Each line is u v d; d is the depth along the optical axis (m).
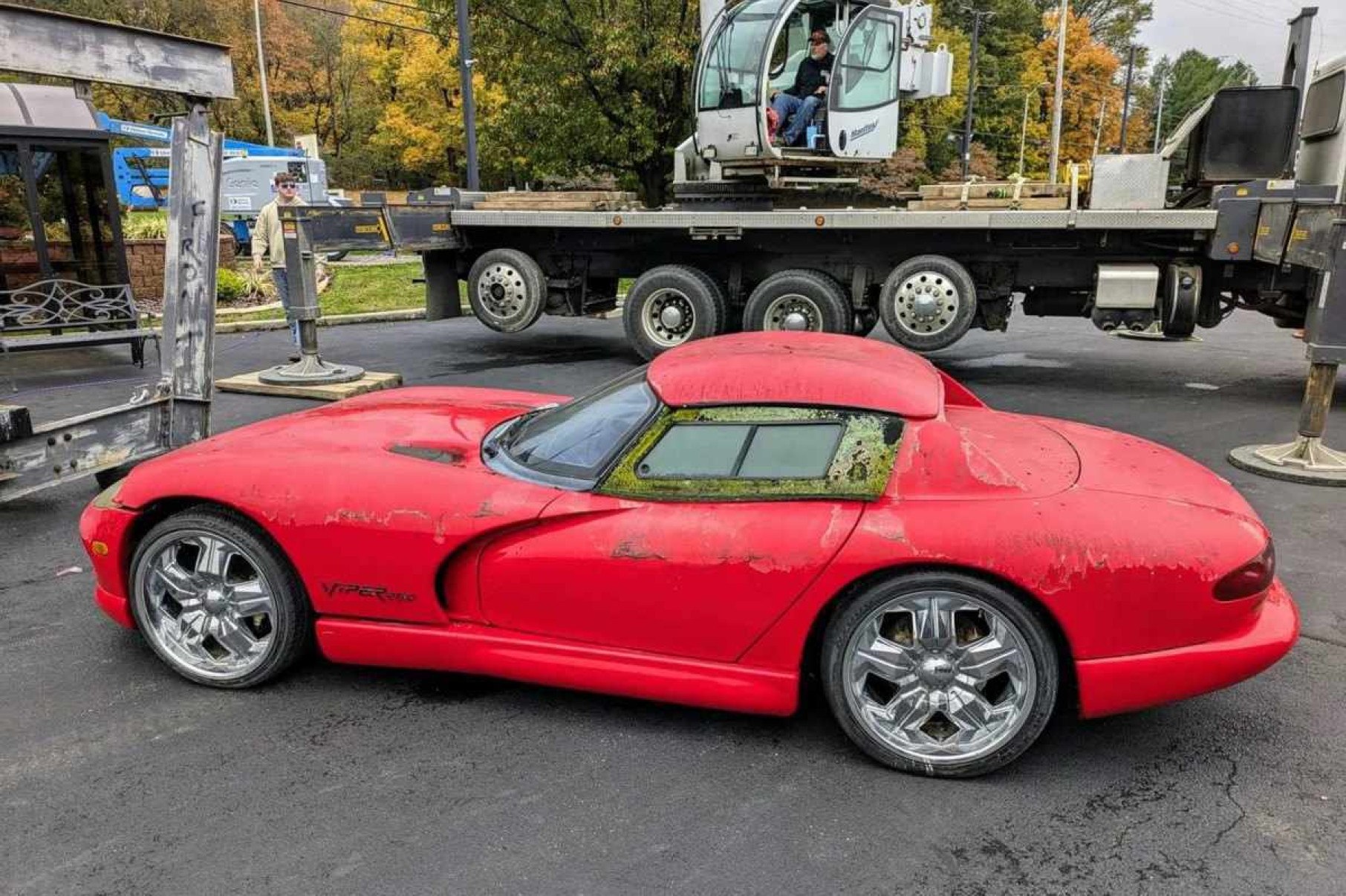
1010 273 8.92
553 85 22.48
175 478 3.28
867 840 2.55
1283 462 6.03
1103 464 3.12
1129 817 2.66
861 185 10.03
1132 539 2.66
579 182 25.30
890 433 2.87
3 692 3.32
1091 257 8.63
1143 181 7.95
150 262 15.28
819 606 2.79
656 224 9.28
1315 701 3.30
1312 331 6.32
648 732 3.10
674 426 3.00
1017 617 2.66
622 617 2.96
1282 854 2.50
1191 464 3.29
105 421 5.09
